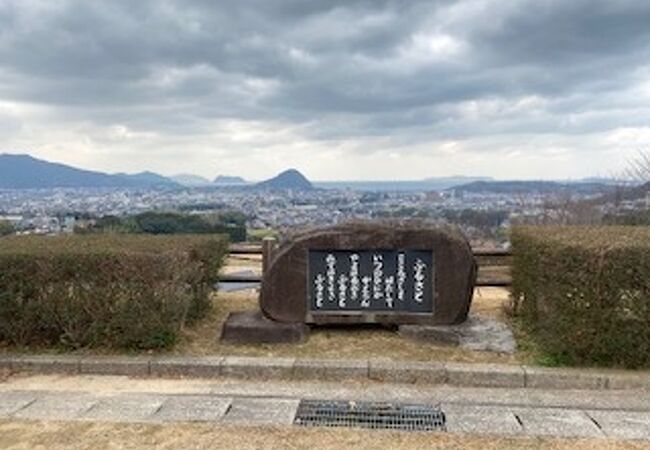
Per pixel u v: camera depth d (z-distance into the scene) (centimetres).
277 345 670
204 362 616
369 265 689
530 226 849
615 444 438
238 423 480
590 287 582
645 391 561
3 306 646
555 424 480
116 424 475
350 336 693
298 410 514
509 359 621
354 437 452
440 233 680
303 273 691
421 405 527
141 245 705
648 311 573
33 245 703
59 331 655
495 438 450
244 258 1021
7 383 590
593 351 588
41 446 435
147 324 642
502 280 842
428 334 670
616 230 750
